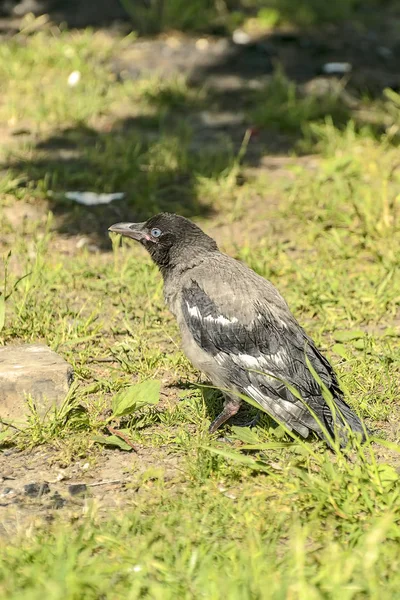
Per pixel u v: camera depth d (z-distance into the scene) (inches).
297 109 763.4
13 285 514.0
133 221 611.5
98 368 438.9
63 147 711.7
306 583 265.0
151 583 268.7
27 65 845.2
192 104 802.2
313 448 360.2
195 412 393.7
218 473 343.0
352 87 840.3
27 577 268.7
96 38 924.0
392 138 714.2
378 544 290.7
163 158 675.4
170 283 400.8
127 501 330.6
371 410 391.2
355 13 1043.9
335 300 499.8
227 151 711.1
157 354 440.8
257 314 375.2
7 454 364.8
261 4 1032.2
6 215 610.9
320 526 309.7
